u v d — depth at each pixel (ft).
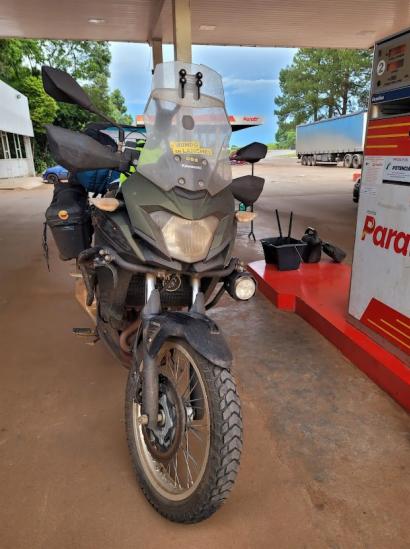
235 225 7.18
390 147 9.86
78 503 6.91
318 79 162.91
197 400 6.31
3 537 6.31
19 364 11.07
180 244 6.20
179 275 6.91
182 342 6.24
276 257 16.98
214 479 5.71
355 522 6.58
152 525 6.54
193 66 6.72
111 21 29.19
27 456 7.90
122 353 8.02
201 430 6.50
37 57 104.63
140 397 6.86
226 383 5.79
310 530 6.46
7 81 94.68
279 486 7.26
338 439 8.38
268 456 7.91
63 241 8.90
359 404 9.45
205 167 6.44
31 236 26.99
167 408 6.45
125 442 8.27
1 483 7.28
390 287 10.22
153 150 6.48
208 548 6.17
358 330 11.56
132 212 6.39
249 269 17.60
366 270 11.06
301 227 28.96
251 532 6.43
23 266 19.97
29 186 65.41
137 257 6.42
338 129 94.48
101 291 7.84
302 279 16.05
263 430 8.61
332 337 12.09
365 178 10.82
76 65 126.00
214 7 27.02
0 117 70.74
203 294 6.91
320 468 7.65
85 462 7.77
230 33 33.60
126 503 6.93
